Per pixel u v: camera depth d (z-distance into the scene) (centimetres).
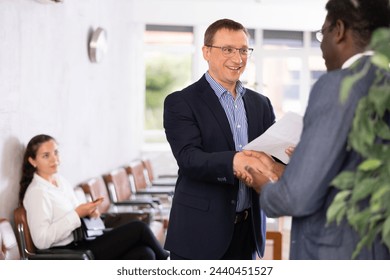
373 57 120
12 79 403
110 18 734
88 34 619
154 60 1138
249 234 291
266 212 188
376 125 140
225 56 279
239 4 977
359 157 175
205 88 284
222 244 275
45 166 415
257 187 241
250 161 249
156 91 1142
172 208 288
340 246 180
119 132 810
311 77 1091
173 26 1062
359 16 181
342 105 170
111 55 744
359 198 134
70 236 423
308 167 171
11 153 404
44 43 472
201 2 967
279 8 986
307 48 1084
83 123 601
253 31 1083
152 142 1098
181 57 1139
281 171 249
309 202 174
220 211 276
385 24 182
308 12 988
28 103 436
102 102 694
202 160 261
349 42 184
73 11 557
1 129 386
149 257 458
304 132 176
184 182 286
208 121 278
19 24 415
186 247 278
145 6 953
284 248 720
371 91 131
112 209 605
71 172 555
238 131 285
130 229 461
